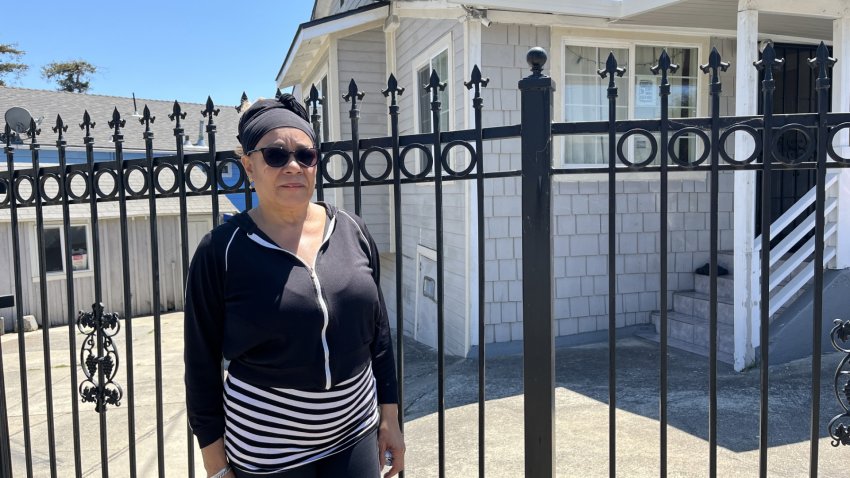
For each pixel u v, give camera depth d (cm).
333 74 862
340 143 233
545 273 210
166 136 1669
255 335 169
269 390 172
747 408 423
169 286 1345
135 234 1301
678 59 681
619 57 664
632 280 663
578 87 653
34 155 262
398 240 227
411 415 459
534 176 209
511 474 344
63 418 524
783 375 486
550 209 209
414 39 778
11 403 588
